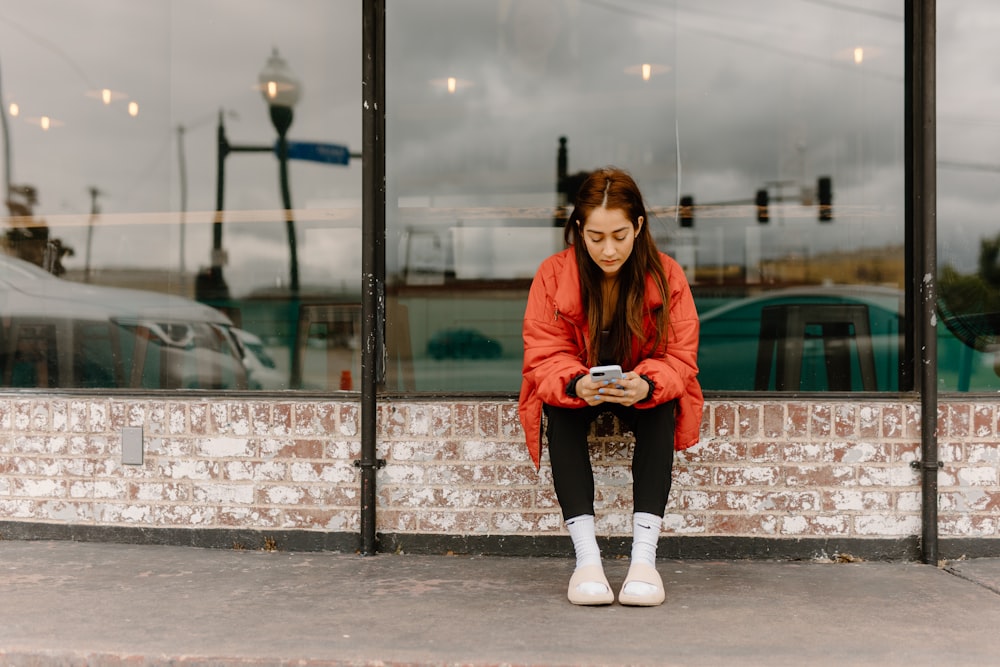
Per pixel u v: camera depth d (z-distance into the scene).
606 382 2.65
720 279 3.49
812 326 3.44
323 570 3.17
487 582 3.02
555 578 3.07
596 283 2.88
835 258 3.44
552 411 2.86
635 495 2.84
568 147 3.56
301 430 3.44
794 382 3.43
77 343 3.73
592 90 3.56
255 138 3.66
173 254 3.71
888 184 3.40
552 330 2.91
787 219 3.47
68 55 3.78
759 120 3.49
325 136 3.61
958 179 3.37
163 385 3.68
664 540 3.32
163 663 2.37
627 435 3.30
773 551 3.30
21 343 3.76
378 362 3.46
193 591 2.92
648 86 3.54
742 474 3.31
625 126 3.55
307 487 3.44
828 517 3.30
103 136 3.77
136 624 2.61
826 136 3.45
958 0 3.38
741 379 3.46
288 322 3.62
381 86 3.50
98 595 2.88
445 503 3.39
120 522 3.55
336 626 2.58
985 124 3.37
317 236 3.61
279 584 3.00
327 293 3.59
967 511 3.29
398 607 2.75
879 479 3.29
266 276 3.64
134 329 3.71
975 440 3.29
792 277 3.46
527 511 3.36
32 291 3.77
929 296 3.28
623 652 2.37
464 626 2.58
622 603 2.74
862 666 2.29
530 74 3.56
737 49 3.50
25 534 3.60
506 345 3.52
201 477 3.49
